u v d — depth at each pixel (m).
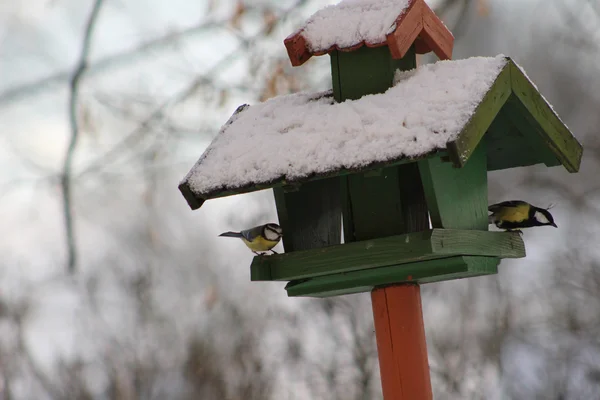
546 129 7.37
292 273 7.22
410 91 7.00
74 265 10.01
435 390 12.87
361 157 6.61
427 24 7.37
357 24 7.30
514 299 14.12
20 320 13.75
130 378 13.25
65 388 12.84
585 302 14.13
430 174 6.68
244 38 10.38
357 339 13.23
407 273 7.09
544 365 13.48
